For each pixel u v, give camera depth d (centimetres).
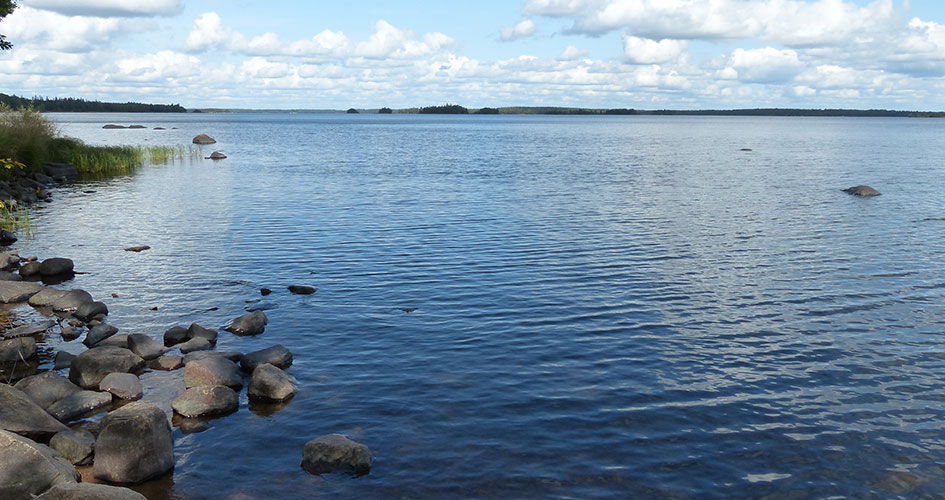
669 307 1582
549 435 971
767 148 8412
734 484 854
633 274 1888
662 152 7519
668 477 867
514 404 1068
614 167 5453
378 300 1623
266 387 1091
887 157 6744
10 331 1370
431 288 1730
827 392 1127
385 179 4412
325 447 892
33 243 2261
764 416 1038
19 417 930
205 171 4909
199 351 1243
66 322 1450
